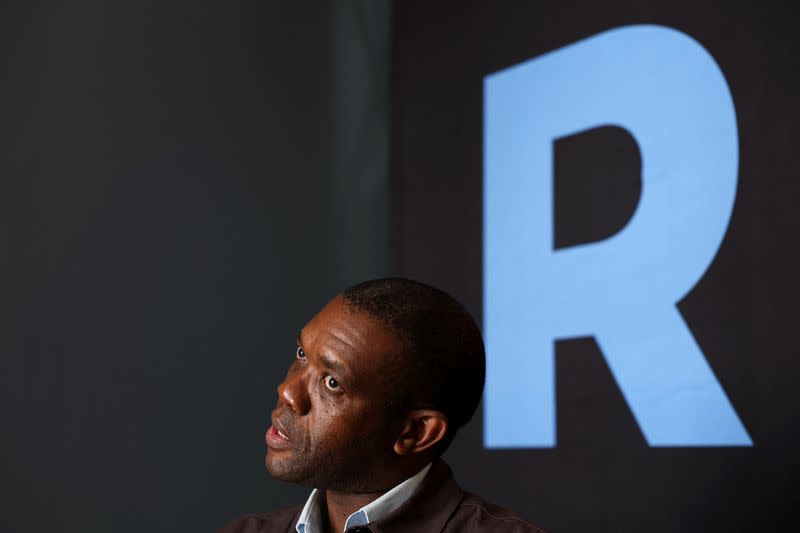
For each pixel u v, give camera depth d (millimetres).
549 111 2412
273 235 2746
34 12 2523
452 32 2738
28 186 2453
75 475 2387
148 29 2654
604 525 2119
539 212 2395
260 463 2633
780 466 1812
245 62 2777
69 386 2416
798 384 1803
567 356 2266
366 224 2900
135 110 2604
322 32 2910
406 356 1077
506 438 2387
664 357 2047
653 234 2113
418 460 1121
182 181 2639
